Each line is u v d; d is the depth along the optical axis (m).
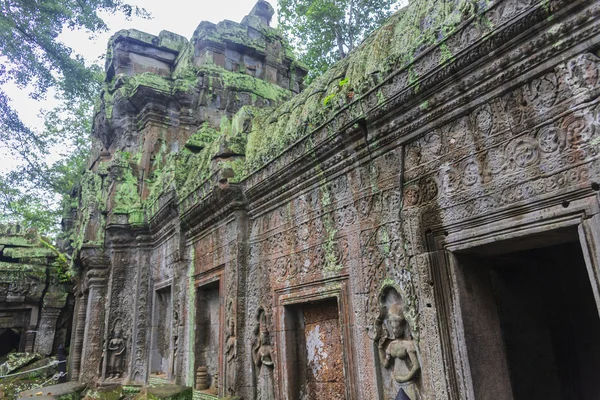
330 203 4.66
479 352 3.16
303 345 5.31
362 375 4.03
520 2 2.79
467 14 3.16
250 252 6.16
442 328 3.24
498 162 2.99
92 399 9.16
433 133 3.52
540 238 2.88
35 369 13.27
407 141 3.74
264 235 5.88
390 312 3.77
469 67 3.12
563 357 3.96
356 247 4.23
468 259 3.38
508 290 3.88
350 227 4.34
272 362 5.45
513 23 2.79
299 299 5.02
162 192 8.93
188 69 11.66
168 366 8.31
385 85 3.78
